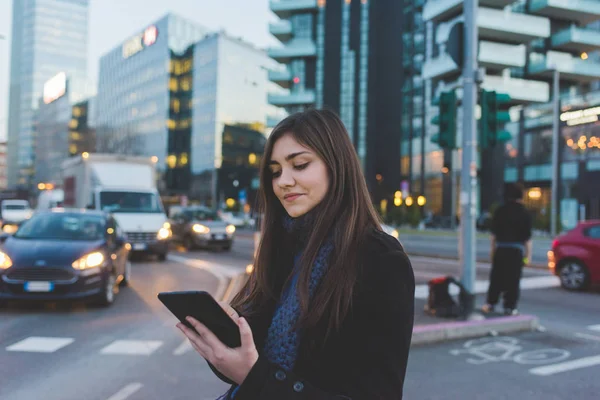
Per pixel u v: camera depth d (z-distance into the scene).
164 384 4.53
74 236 8.67
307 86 59.81
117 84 107.25
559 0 43.25
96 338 6.18
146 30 97.75
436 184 50.16
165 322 7.12
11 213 33.09
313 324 1.13
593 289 10.62
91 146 66.06
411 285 1.15
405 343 1.11
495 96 7.33
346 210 1.25
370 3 58.41
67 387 4.43
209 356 1.07
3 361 5.20
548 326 7.11
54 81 130.75
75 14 176.12
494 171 47.50
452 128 7.44
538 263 15.83
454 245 24.55
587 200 35.94
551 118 40.00
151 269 13.56
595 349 5.86
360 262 1.15
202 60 87.88
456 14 44.12
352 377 1.08
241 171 87.50
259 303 1.44
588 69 45.50
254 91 92.62
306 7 58.62
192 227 19.67
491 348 5.86
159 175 91.31
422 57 53.97
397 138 57.84
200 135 87.06
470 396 4.32
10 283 7.47
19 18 174.38
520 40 44.03
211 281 11.45
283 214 1.45
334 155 1.27
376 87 58.50
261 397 1.03
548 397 4.32
